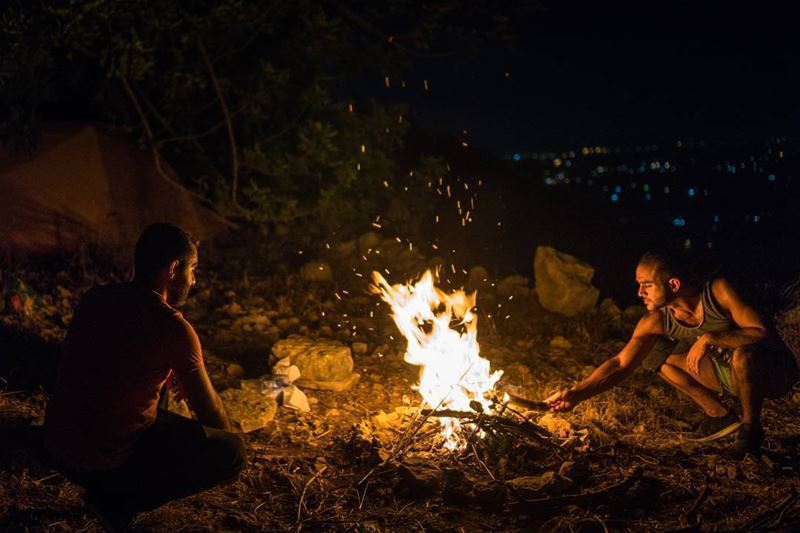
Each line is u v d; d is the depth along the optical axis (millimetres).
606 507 4211
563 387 5992
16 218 7910
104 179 8523
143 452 3568
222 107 9164
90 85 9195
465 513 4219
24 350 6023
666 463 4758
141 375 3449
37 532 3775
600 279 8828
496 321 7508
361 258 9094
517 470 4648
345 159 9570
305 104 9492
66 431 3434
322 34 9062
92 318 3482
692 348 4805
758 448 4684
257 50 9531
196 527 3979
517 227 10609
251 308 7520
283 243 9406
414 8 9477
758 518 4055
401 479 4434
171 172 9102
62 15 7914
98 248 8180
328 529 4016
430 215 10773
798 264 9164
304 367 5852
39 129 8414
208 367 6164
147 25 8531
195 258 3678
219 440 3613
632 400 5660
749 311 4734
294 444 4945
